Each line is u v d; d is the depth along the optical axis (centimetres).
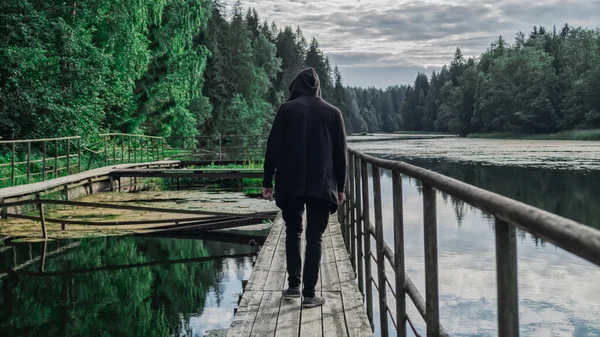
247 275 762
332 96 11700
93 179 1712
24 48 1662
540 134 8188
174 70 3178
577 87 7662
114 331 536
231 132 5253
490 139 8175
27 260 859
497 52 11062
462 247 884
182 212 1107
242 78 6025
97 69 1944
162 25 3106
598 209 1366
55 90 1809
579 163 2775
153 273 779
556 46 10400
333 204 404
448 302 598
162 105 3434
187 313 598
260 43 7362
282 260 563
